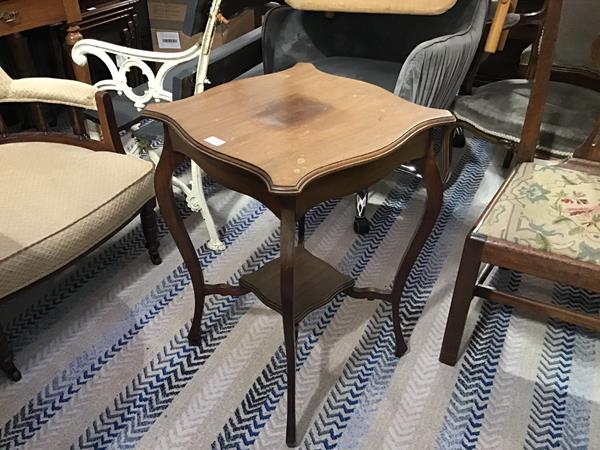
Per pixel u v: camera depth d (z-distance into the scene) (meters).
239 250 1.78
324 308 1.55
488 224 1.21
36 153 1.47
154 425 1.23
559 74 1.92
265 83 1.25
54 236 1.23
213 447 1.18
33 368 1.36
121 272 1.68
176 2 2.50
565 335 1.47
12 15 1.76
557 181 1.31
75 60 1.68
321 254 1.77
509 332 1.48
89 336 1.45
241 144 0.99
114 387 1.32
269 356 1.40
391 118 1.08
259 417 1.25
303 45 2.07
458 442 1.19
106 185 1.38
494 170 2.24
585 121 1.63
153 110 1.12
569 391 1.31
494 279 1.67
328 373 1.35
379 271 1.70
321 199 0.99
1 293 1.17
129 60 1.62
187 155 1.11
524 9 2.39
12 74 2.30
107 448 1.18
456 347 1.34
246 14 2.49
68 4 1.91
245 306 1.56
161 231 1.86
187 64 1.58
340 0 1.89
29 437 1.20
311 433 1.21
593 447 1.18
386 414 1.25
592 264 1.10
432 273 1.69
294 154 0.96
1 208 1.26
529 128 1.41
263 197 0.99
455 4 1.88
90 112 1.72
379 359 1.39
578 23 1.81
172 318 1.52
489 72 2.62
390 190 2.12
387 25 2.02
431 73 1.60
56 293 1.59
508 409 1.26
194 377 1.34
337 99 1.17
